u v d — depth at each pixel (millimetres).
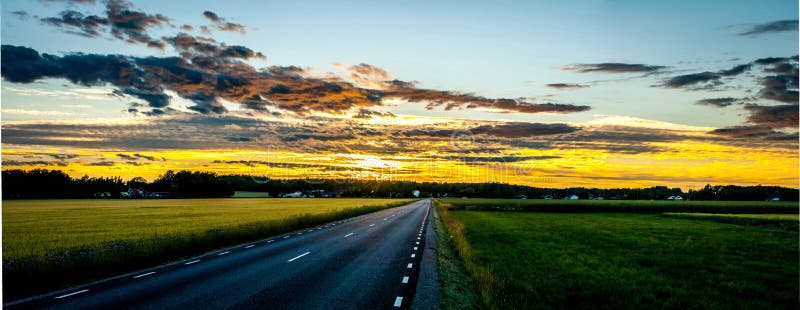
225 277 13297
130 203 107812
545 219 56562
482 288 12516
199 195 166000
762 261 20328
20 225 38938
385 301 10469
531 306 11359
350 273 14195
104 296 10688
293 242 23953
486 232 34438
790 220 48562
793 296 13281
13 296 10688
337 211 53094
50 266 12492
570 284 14359
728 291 13969
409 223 42469
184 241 18969
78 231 32188
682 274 16719
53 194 146875
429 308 9977
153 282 12461
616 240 29156
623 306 11906
